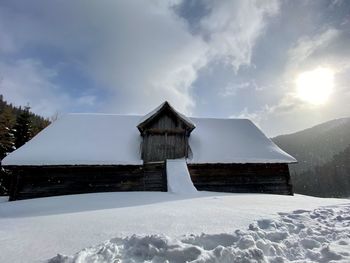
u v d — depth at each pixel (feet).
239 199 29.12
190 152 51.55
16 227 16.99
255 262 10.69
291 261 11.23
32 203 32.07
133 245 12.37
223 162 49.21
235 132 61.57
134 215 19.40
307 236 14.24
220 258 10.94
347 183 247.09
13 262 10.97
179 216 18.60
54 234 14.82
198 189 48.11
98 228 15.79
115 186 46.16
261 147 55.67
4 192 80.43
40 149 46.57
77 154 46.47
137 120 61.93
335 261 10.90
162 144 51.16
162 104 51.70
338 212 20.11
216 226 15.83
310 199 31.17
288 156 52.60
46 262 10.83
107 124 58.90
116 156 47.73
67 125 56.13
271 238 13.85
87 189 45.16
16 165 42.47
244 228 15.38
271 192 50.11
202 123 64.08
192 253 11.28
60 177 45.16
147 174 47.96
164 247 11.78
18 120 97.45
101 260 10.74
